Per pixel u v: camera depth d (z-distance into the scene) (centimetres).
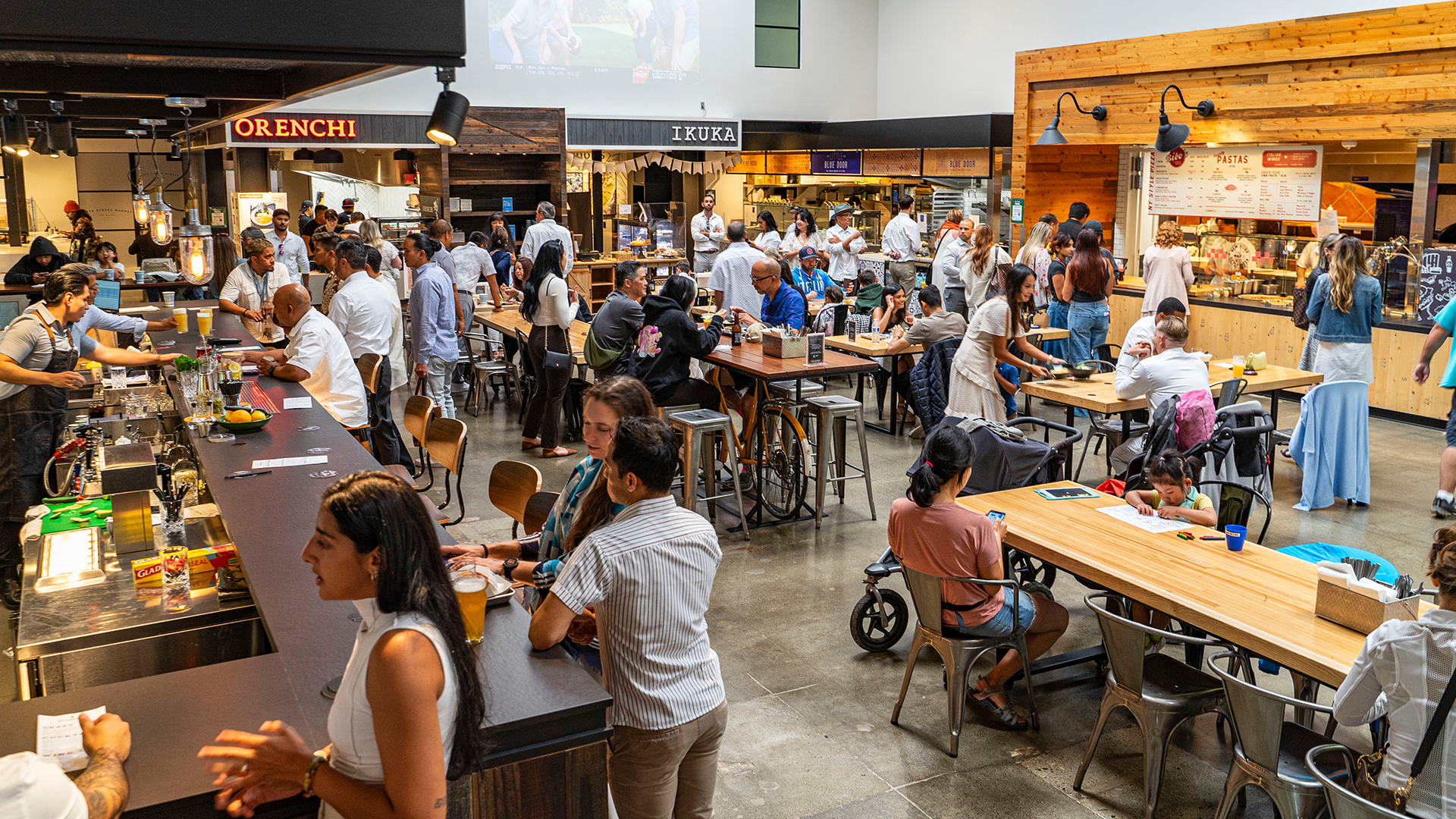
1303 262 1021
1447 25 869
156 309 838
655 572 261
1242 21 1159
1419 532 668
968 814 374
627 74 1566
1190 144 1138
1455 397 698
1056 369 747
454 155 1502
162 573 327
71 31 259
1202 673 385
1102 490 543
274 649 257
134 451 364
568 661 252
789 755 414
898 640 514
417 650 182
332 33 282
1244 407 581
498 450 868
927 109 1652
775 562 628
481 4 1451
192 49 273
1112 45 1173
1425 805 274
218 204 1480
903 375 907
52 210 1722
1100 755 414
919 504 412
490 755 222
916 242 1334
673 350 683
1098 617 374
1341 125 966
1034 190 1318
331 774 189
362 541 182
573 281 1474
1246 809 376
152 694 230
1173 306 643
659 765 268
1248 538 654
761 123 1642
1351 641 336
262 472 405
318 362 590
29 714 220
